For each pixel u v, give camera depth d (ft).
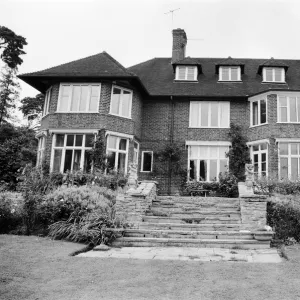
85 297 13.56
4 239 26.86
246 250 25.04
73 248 24.12
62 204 31.22
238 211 35.22
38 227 31.65
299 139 58.03
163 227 31.14
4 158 55.01
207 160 63.87
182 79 72.02
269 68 70.13
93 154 54.65
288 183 46.93
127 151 59.36
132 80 58.03
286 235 29.19
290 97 60.54
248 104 64.69
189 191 57.41
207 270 18.02
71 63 63.41
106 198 36.52
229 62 71.82
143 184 41.68
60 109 58.49
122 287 14.97
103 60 63.41
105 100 57.77
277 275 16.94
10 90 115.44
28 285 15.15
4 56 111.55
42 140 62.34
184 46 81.10
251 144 61.77
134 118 61.41
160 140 65.10
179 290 14.49
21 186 40.16
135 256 22.44
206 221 33.09
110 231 27.30
